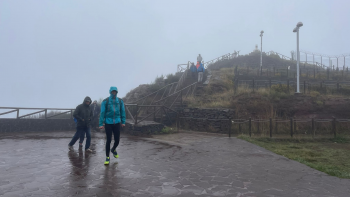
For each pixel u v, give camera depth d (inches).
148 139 388.5
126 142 353.4
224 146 335.3
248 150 311.4
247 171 209.5
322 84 675.4
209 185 167.8
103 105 217.9
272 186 170.2
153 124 460.1
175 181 174.4
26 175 178.4
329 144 394.6
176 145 334.6
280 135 448.8
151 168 208.4
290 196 151.2
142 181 171.8
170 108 584.4
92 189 151.9
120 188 155.6
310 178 194.2
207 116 529.3
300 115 530.6
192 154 276.5
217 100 604.7
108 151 216.5
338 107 531.5
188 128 551.5
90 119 290.2
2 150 272.5
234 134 469.1
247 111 538.6
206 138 409.1
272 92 589.0
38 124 483.2
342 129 480.1
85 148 279.9
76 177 176.4
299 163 247.3
